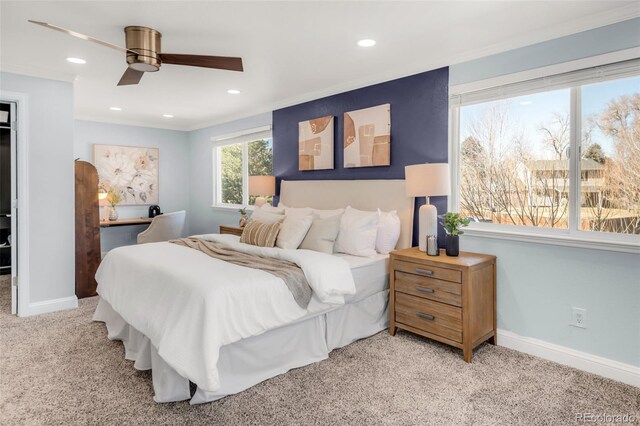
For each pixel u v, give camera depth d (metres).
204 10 2.34
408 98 3.51
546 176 2.81
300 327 2.58
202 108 5.14
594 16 2.39
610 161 2.49
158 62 2.63
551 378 2.42
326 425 1.94
